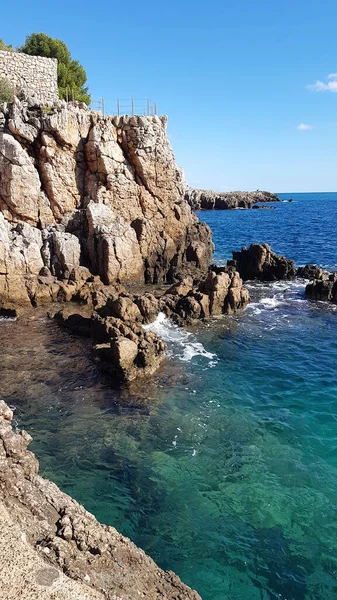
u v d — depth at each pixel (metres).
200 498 13.16
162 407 18.11
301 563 11.04
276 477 14.07
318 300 34.22
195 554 11.22
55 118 33.47
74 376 20.52
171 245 38.78
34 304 30.33
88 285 31.94
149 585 8.42
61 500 9.94
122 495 13.22
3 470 9.91
